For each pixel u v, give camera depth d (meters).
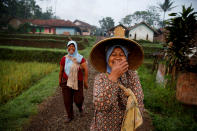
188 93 4.40
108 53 1.26
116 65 1.11
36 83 6.41
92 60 1.41
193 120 3.41
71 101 3.14
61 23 44.38
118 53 1.24
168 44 5.16
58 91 5.09
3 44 19.44
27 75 7.27
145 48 19.41
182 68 4.79
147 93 4.93
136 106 1.11
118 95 1.24
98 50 1.41
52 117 3.50
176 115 3.68
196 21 4.57
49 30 43.62
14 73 7.62
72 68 2.83
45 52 12.72
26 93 4.78
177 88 4.72
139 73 8.20
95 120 1.36
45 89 5.18
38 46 19.36
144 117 3.60
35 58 12.66
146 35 35.62
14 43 19.42
